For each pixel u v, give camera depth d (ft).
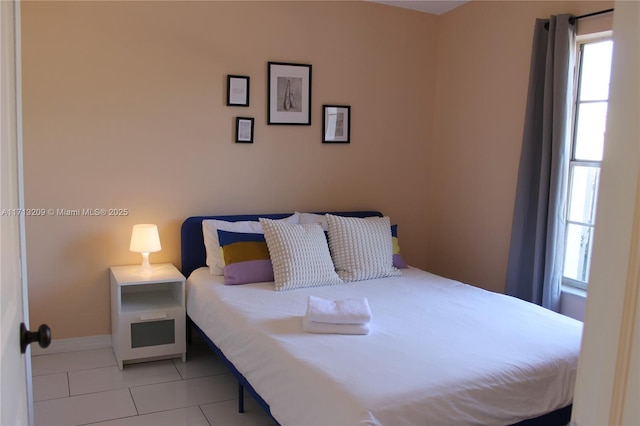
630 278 2.42
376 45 14.49
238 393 9.87
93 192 11.89
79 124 11.61
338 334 8.31
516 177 12.84
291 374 7.21
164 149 12.42
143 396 10.04
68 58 11.37
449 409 6.46
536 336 8.36
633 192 2.39
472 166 14.21
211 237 12.28
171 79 12.32
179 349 11.62
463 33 14.34
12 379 3.55
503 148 13.19
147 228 11.60
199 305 11.03
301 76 13.64
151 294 12.51
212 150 12.91
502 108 13.16
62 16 11.24
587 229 11.66
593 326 2.62
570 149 11.80
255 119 13.26
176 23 12.22
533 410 7.16
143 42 11.98
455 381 6.73
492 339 8.19
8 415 3.36
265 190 13.61
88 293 12.12
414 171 15.51
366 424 5.87
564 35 11.01
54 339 11.93
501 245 13.37
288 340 7.98
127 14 11.77
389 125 14.97
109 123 11.86
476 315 9.39
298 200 14.05
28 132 11.21
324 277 11.36
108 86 11.77
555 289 11.56
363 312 8.41
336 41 13.98
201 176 12.87
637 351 2.41
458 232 14.82
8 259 3.49
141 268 11.93
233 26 12.78
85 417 9.19
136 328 11.21
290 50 13.47
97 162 11.85
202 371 11.27
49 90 11.28
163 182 12.51
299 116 13.74
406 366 7.07
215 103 12.80
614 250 2.49
